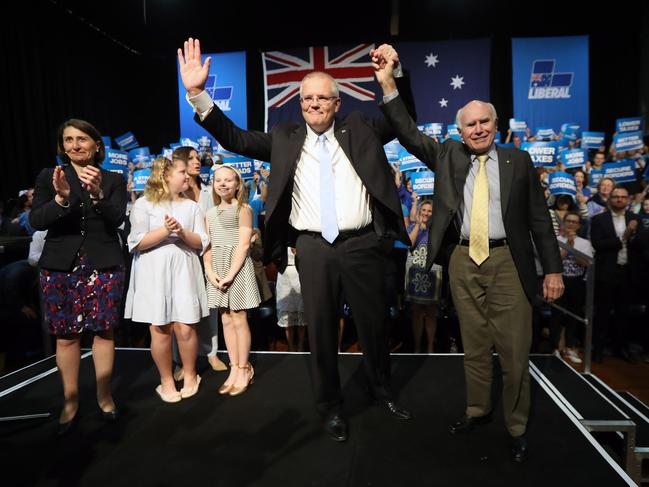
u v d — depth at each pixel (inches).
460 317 83.0
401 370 115.5
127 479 72.1
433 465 74.4
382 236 84.0
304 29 369.1
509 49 365.4
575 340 185.0
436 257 87.2
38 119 298.5
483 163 78.7
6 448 81.4
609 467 73.2
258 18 355.6
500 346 78.9
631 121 261.6
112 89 375.6
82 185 85.9
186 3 330.0
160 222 97.9
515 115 311.0
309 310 84.8
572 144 279.3
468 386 85.0
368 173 80.7
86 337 154.2
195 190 125.5
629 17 346.6
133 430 87.3
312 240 83.9
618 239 163.5
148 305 96.1
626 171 230.4
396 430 85.7
